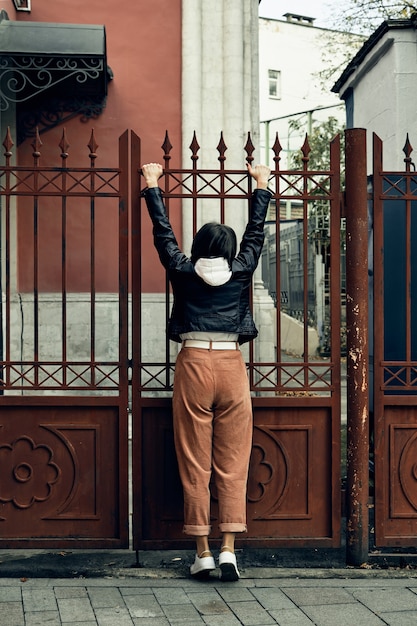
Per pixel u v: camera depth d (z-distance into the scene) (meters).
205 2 7.04
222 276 3.78
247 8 7.16
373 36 9.81
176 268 3.85
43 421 4.05
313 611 3.40
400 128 9.50
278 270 4.10
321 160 18.06
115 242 6.98
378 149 4.11
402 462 4.13
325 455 4.14
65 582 3.75
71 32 6.16
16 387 4.01
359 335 4.05
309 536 4.14
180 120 7.09
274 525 4.12
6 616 3.29
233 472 3.82
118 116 7.04
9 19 6.63
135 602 3.49
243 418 3.84
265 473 4.12
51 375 4.04
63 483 4.06
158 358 6.88
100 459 4.06
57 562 4.03
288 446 4.12
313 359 14.53
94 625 3.21
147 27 7.05
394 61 9.48
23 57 6.07
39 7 7.02
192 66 7.01
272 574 3.93
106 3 7.04
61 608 3.40
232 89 7.05
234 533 3.79
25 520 4.06
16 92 6.32
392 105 9.62
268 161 21.73
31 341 6.75
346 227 4.09
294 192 18.16
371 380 5.61
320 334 14.86
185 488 3.81
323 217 14.80
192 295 3.83
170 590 3.65
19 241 6.84
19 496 4.06
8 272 4.00
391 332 5.34
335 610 3.42
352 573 3.96
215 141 7.07
